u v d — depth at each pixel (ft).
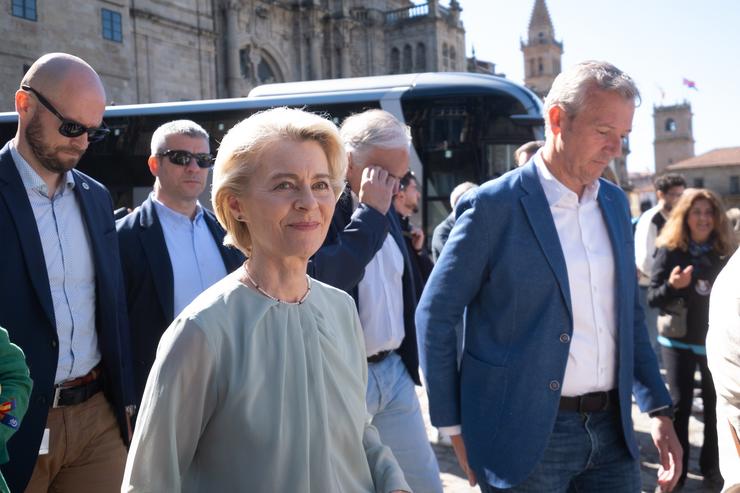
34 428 10.68
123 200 55.47
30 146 11.23
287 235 7.09
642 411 12.06
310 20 146.61
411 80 53.16
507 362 10.69
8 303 10.64
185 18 118.01
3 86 88.53
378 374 13.48
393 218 14.51
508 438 10.54
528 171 11.26
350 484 7.43
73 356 11.48
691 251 20.52
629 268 11.40
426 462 13.39
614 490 11.08
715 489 20.42
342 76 152.87
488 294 11.03
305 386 7.02
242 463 6.72
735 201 266.57
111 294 12.07
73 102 10.97
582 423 10.89
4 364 8.38
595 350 10.93
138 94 109.40
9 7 89.51
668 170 279.49
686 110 367.86
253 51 136.05
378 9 161.17
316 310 7.57
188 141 14.80
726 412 9.25
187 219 15.11
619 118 10.28
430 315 11.04
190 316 6.82
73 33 96.99
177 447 6.73
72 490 11.83
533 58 325.62
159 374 6.69
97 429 11.93
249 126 7.27
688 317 20.27
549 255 10.71
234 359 6.80
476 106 51.70
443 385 11.04
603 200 11.39
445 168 51.80
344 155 7.63
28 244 10.90
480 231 10.86
